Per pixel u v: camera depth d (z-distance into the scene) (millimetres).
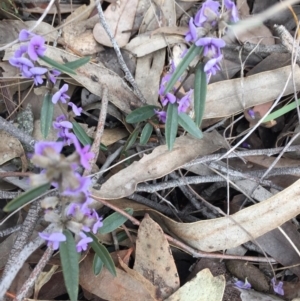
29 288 231
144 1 320
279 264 295
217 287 257
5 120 275
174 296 258
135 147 304
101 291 258
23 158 282
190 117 267
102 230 257
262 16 318
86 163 172
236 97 301
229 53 326
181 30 314
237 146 299
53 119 295
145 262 264
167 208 302
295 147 300
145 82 310
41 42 225
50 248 234
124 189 269
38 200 253
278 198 273
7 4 320
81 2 338
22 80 306
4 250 269
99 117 291
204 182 304
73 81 304
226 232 272
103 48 314
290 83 305
